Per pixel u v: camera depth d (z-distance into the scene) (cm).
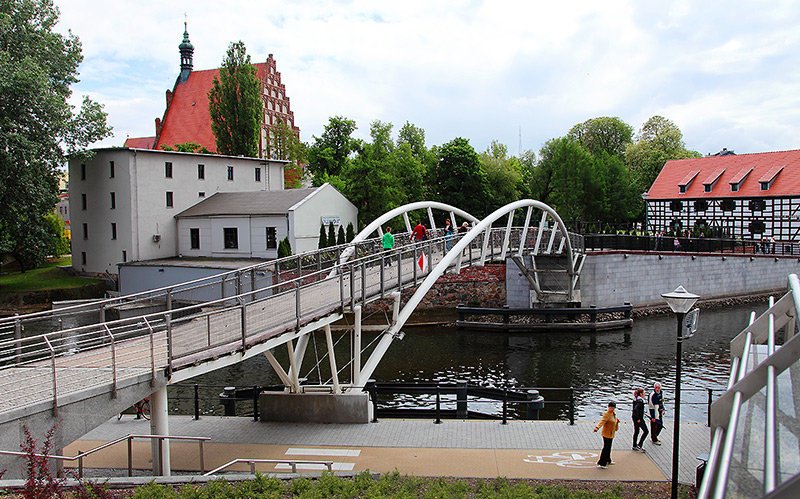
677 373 1134
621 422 1742
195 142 8150
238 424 1750
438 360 3025
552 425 1703
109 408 1139
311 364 2930
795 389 657
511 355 3130
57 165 4044
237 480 1110
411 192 5634
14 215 3947
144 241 4481
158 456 1255
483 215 6009
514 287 4212
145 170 4497
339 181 5800
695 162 6297
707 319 4031
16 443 998
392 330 1947
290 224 4141
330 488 1070
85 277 4716
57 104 3669
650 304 4353
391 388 1984
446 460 1418
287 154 7162
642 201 7294
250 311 1653
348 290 1920
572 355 3114
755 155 5966
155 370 1223
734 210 5694
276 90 9181
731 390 677
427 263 2317
